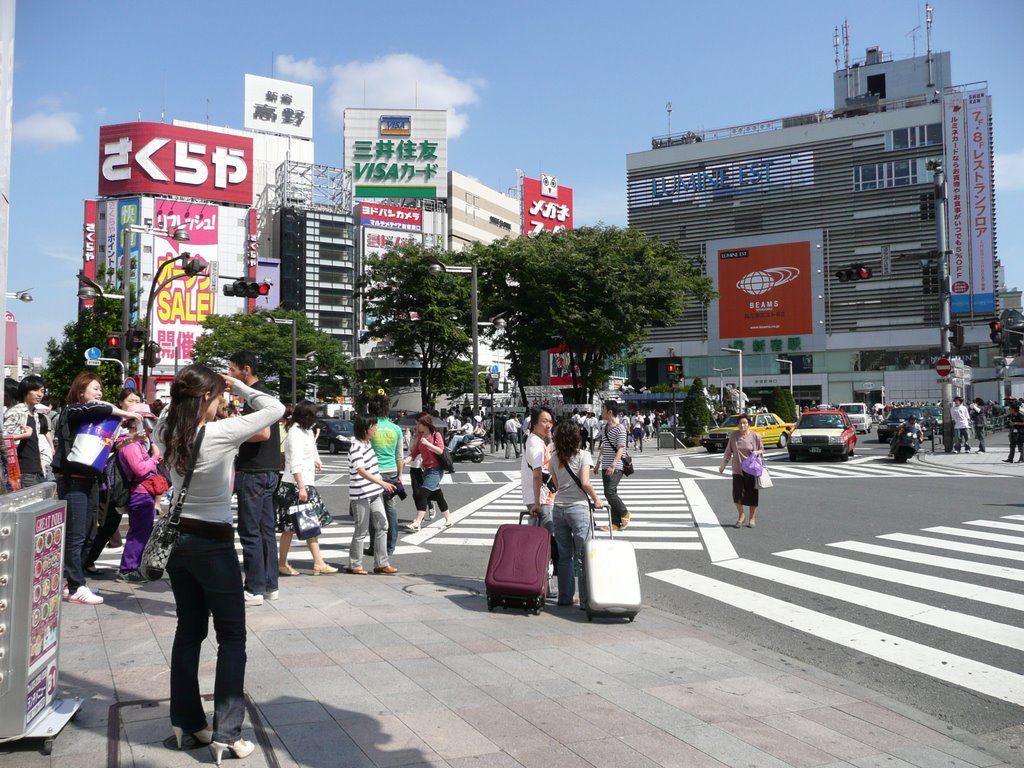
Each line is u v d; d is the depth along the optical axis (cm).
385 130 8819
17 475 460
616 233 3791
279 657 496
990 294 6781
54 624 375
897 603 692
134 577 740
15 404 750
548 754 356
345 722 386
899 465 2283
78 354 3158
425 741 366
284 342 5734
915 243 7000
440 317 3944
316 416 808
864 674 514
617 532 1116
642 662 507
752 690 457
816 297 7288
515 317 3900
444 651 518
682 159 7894
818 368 7338
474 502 1532
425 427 1160
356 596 689
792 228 7438
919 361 7050
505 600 638
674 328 7844
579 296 3581
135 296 3422
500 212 10606
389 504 939
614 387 6731
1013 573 803
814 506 1357
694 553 951
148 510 748
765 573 827
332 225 8656
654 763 351
